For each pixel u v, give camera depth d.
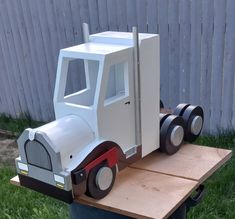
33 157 1.16
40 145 1.13
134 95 1.28
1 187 2.60
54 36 3.49
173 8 2.87
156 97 1.35
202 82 2.97
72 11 3.30
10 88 4.01
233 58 2.80
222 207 2.21
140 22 3.05
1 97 4.12
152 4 2.94
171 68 3.06
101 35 1.33
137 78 1.26
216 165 1.35
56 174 1.12
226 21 2.73
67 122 1.18
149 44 1.27
